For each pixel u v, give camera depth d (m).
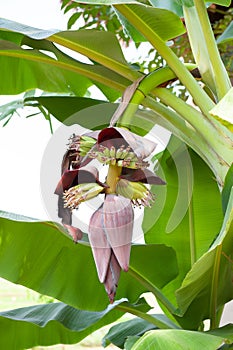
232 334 2.15
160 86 2.36
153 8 2.36
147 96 2.37
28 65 3.22
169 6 2.74
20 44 2.83
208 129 2.31
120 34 4.30
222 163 2.29
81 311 2.89
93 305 2.83
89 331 3.09
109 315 3.10
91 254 2.81
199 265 2.11
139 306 2.93
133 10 2.40
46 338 3.06
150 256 2.77
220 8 4.00
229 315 3.89
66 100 2.87
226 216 1.97
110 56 2.48
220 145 2.30
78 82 3.29
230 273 2.47
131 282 2.89
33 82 3.28
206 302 2.55
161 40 2.38
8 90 3.27
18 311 2.97
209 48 2.41
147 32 2.42
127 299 2.99
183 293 2.31
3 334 3.02
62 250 2.82
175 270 2.78
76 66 2.60
